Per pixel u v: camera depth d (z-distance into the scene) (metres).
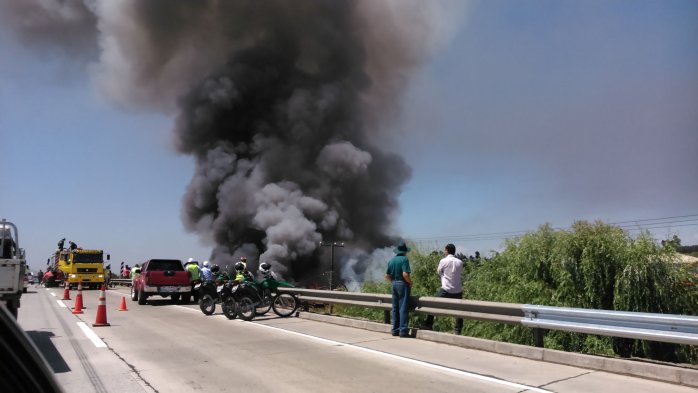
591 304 11.26
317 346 9.20
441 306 9.87
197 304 19.75
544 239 12.18
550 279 12.08
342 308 15.30
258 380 6.65
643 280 10.62
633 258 10.77
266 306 13.98
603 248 11.03
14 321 1.44
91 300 22.06
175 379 6.74
